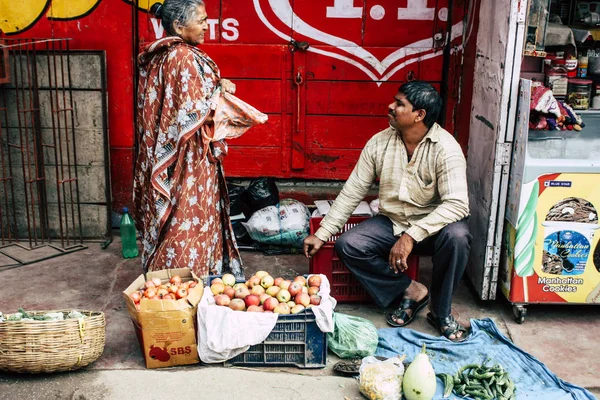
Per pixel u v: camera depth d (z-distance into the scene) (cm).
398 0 402
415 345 306
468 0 392
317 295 293
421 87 301
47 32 409
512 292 324
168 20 304
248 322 277
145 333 278
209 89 307
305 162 432
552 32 346
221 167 330
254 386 274
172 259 319
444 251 303
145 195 326
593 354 304
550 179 306
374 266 323
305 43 408
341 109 422
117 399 264
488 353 298
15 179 426
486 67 339
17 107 405
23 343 264
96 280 372
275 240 404
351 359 296
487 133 335
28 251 412
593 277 321
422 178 316
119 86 416
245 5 407
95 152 416
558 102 323
